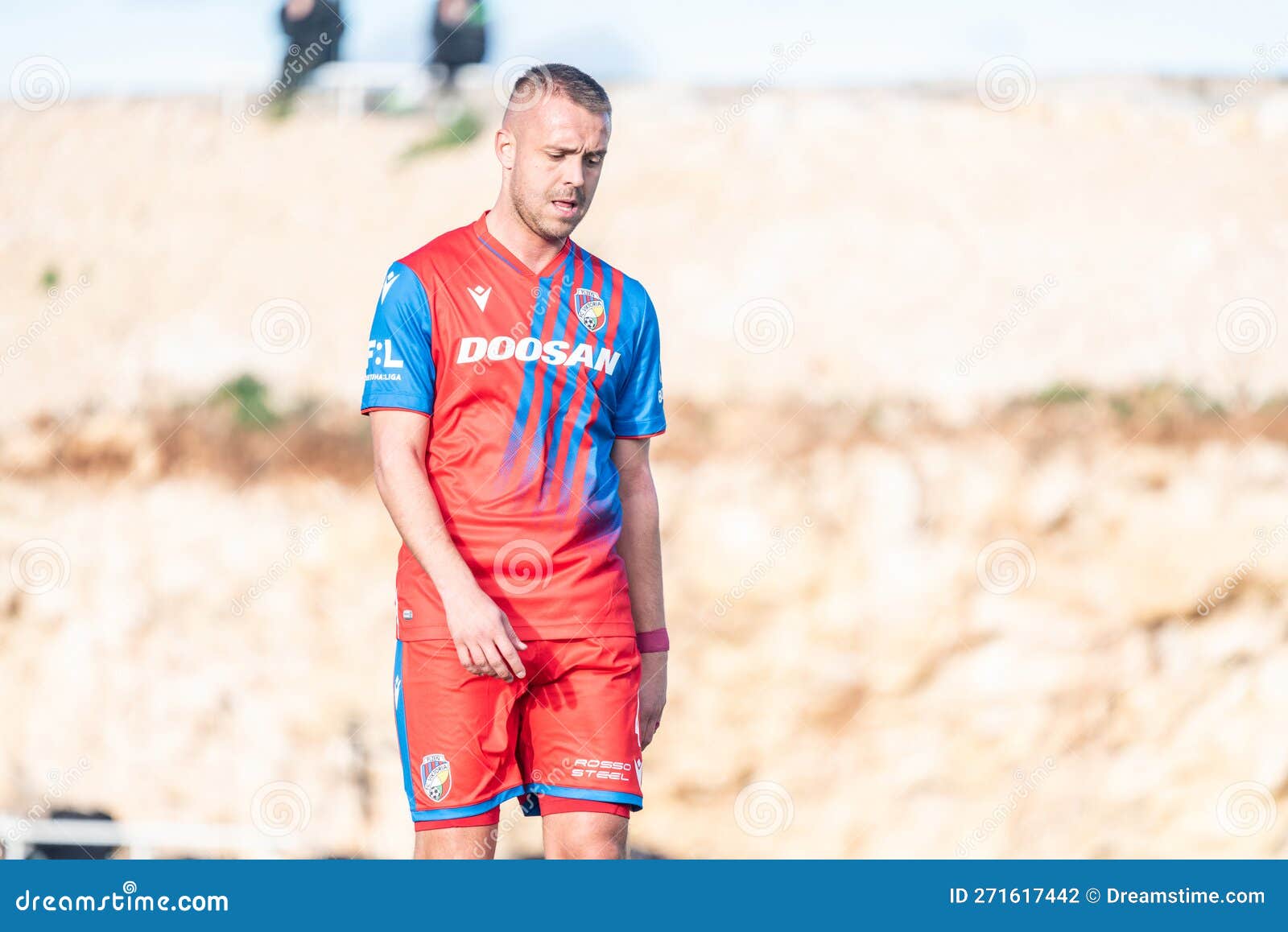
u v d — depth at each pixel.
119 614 34.78
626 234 37.41
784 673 33.12
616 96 42.31
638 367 10.53
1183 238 36.59
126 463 35.97
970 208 37.69
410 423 9.75
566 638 9.81
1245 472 33.69
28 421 36.41
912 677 33.22
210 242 38.88
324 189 39.44
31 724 34.53
